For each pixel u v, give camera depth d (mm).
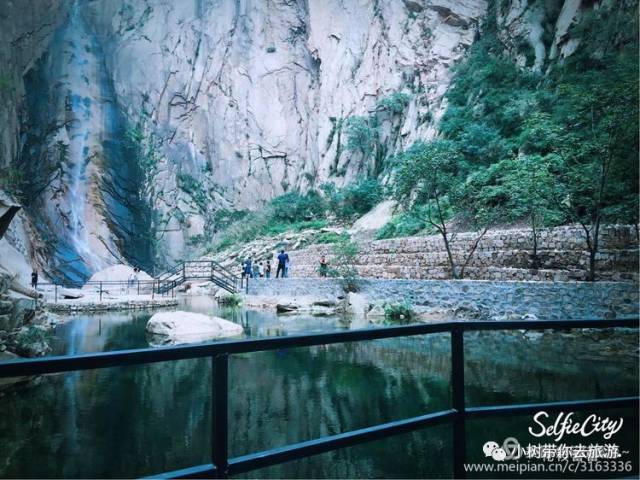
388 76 36844
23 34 38562
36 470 3863
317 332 1450
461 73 28812
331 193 35031
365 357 8547
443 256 16281
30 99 38438
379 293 15898
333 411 5352
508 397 5438
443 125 25375
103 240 38750
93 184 39812
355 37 41875
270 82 47312
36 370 1046
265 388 6367
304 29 47688
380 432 1573
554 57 23672
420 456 4180
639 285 9398
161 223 43406
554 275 12242
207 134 47281
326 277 19672
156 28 47000
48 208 36125
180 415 5254
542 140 16297
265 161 46219
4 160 33906
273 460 1419
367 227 27891
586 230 11102
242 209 45500
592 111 12359
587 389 5707
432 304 13922
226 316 14953
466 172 20438
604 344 8648
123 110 44250
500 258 14242
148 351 1199
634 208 11211
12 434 4672
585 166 12594
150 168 44188
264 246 32188
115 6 46250
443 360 8211
